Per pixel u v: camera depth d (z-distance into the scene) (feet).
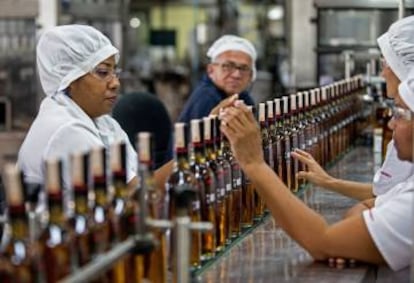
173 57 49.26
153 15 57.11
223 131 6.59
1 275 4.54
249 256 6.80
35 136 8.55
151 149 5.59
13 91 18.26
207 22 40.57
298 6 17.67
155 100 15.58
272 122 8.51
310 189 9.85
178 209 5.31
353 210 7.34
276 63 31.45
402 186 6.82
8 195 4.63
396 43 6.62
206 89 14.47
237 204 7.39
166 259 5.74
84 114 8.84
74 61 8.78
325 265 6.49
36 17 17.97
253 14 41.52
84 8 20.10
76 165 4.94
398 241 6.06
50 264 4.77
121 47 21.09
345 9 17.03
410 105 6.21
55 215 4.79
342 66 17.39
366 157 13.32
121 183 5.37
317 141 10.96
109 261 4.59
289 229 6.38
